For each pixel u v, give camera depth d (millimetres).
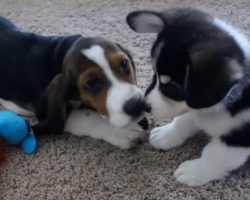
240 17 1131
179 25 739
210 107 721
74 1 1210
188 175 822
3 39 949
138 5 1187
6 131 861
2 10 1188
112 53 820
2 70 938
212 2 1180
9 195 831
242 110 749
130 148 880
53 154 884
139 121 861
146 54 1042
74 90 847
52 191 833
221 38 713
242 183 825
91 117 899
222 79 674
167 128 879
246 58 713
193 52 697
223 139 790
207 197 810
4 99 958
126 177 842
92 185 835
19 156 883
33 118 952
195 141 887
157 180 834
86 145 895
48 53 908
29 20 1156
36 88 914
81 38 863
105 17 1156
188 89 688
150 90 791
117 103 809
